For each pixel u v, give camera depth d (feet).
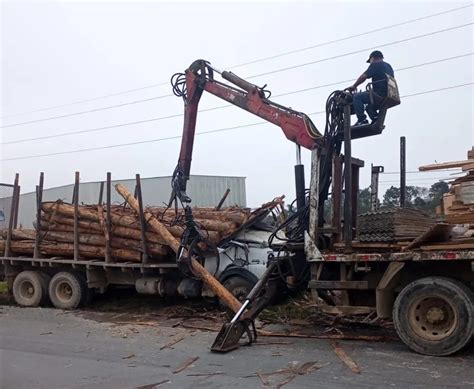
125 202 43.93
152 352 27.53
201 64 39.06
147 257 41.04
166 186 96.27
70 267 45.73
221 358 25.59
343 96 30.60
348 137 28.99
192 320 36.91
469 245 24.44
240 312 28.43
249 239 39.83
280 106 34.94
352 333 30.53
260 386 20.83
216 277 38.73
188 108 39.45
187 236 35.14
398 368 22.76
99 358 26.45
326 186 31.40
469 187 26.40
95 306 45.01
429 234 24.99
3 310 44.19
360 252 28.07
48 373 23.73
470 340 24.45
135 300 46.06
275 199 41.73
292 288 31.96
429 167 28.09
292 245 31.24
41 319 39.19
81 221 44.62
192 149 39.47
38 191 46.75
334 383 20.88
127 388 21.20
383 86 29.89
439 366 22.97
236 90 37.19
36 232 46.78
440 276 25.79
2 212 66.69
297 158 33.35
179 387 21.11
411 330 25.40
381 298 27.25
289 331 31.30
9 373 23.86
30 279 46.78
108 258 42.60
